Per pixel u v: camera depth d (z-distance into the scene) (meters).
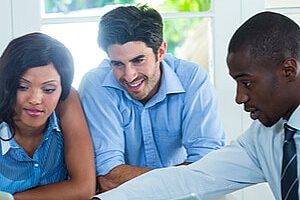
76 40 2.56
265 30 1.32
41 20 2.53
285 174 1.42
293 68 1.33
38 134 1.83
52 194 1.81
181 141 2.11
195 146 2.03
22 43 1.69
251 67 1.33
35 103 1.70
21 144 1.81
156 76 1.96
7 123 1.77
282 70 1.33
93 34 2.57
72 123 1.91
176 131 2.07
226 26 2.60
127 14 1.85
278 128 1.52
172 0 2.60
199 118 2.04
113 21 1.84
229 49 1.39
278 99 1.36
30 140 1.82
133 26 1.83
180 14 2.59
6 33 2.51
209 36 2.62
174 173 1.60
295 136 1.41
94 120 1.99
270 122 1.41
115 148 1.99
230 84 2.62
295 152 1.42
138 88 1.92
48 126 1.85
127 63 1.87
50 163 1.88
